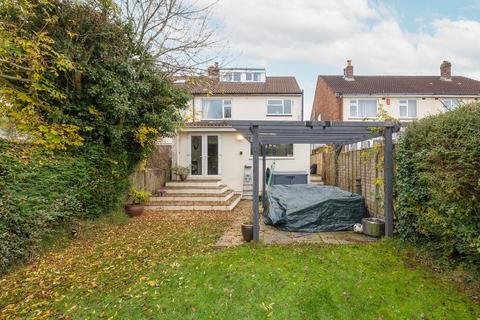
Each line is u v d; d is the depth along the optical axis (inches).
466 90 650.8
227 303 121.0
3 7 209.9
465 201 129.4
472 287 129.6
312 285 133.2
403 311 112.4
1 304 126.3
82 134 263.6
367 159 271.4
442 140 140.3
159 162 450.3
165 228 262.2
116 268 163.6
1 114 230.2
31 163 193.3
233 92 568.1
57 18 233.3
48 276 153.8
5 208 165.3
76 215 239.9
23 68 215.0
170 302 123.0
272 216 249.6
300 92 565.3
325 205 247.6
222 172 528.1
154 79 320.8
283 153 542.6
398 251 178.9
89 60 264.4
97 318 113.1
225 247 198.7
